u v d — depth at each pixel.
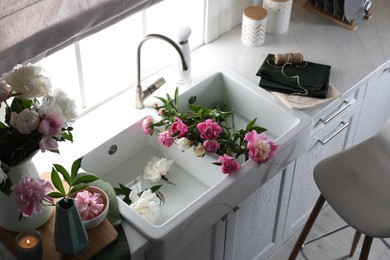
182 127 2.17
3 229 1.82
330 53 2.71
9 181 1.63
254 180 2.18
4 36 1.60
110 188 1.98
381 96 2.95
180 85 2.43
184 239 1.99
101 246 1.80
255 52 2.68
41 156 2.09
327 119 2.50
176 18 2.56
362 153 2.50
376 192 2.36
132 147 2.31
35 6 1.63
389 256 3.02
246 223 2.48
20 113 1.55
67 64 2.18
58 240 1.72
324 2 2.88
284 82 2.46
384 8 3.05
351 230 3.12
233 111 2.55
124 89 2.42
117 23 2.14
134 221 1.91
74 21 1.74
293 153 2.32
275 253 2.99
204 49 2.69
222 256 2.46
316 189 2.94
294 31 2.84
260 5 2.87
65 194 1.82
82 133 2.19
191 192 2.22
